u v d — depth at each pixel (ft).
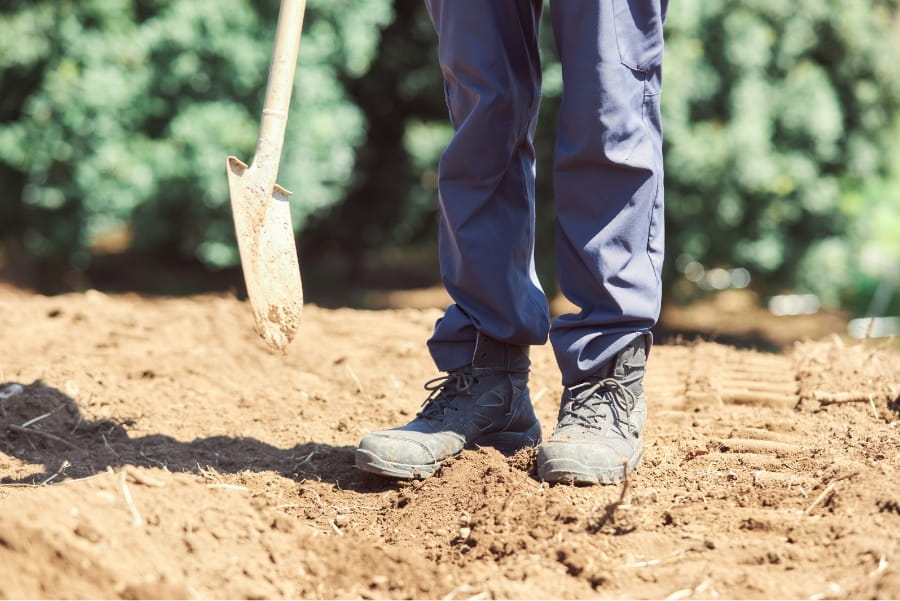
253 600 6.77
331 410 12.05
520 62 8.89
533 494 8.21
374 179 36.73
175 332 15.29
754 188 30.09
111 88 27.78
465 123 8.77
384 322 16.33
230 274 38.91
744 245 31.50
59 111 28.22
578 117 8.40
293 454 10.37
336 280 39.09
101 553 6.66
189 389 12.71
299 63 29.40
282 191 8.86
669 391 12.35
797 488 8.39
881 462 8.72
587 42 8.27
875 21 32.65
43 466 9.86
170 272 39.06
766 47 30.04
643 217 8.66
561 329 9.01
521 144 9.23
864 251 37.29
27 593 6.33
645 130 8.55
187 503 7.57
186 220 30.66
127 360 13.57
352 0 29.73
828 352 13.25
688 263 32.65
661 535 7.61
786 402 11.59
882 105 32.99
